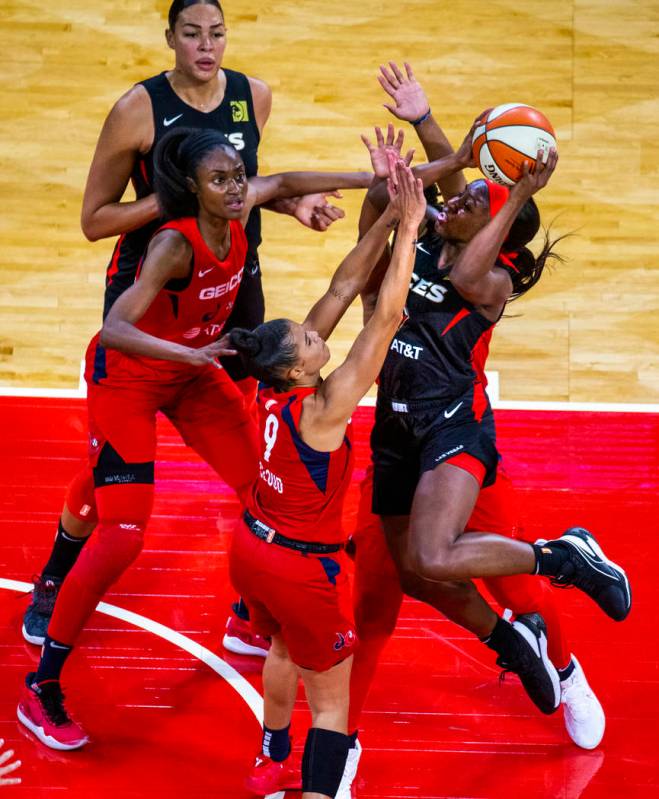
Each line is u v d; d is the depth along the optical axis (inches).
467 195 512.4
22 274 953.5
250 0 1075.3
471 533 498.0
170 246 506.6
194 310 537.3
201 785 508.7
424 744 538.9
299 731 547.5
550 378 918.4
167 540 697.0
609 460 796.0
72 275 956.6
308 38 1060.5
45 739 527.5
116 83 1036.5
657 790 507.2
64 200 986.7
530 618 536.1
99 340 558.9
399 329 526.9
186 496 746.2
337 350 934.4
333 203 1002.1
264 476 464.4
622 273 966.4
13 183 991.0
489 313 526.3
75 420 830.5
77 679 577.6
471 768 522.0
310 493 455.2
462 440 513.0
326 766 466.9
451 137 1011.9
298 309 935.7
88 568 523.2
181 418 582.2
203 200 499.8
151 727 545.6
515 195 493.0
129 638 610.2
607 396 909.8
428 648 612.1
